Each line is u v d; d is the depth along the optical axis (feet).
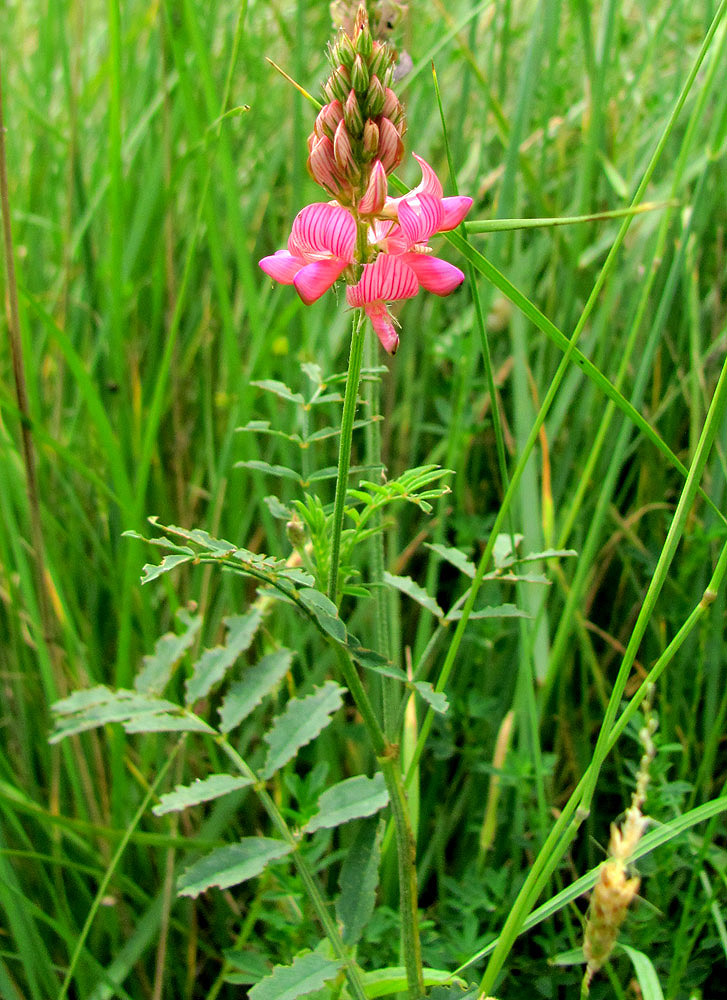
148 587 0.82
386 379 0.90
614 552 0.85
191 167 1.00
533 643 0.72
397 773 0.52
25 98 1.17
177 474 0.87
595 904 0.44
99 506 0.89
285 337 0.92
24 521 0.83
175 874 0.74
